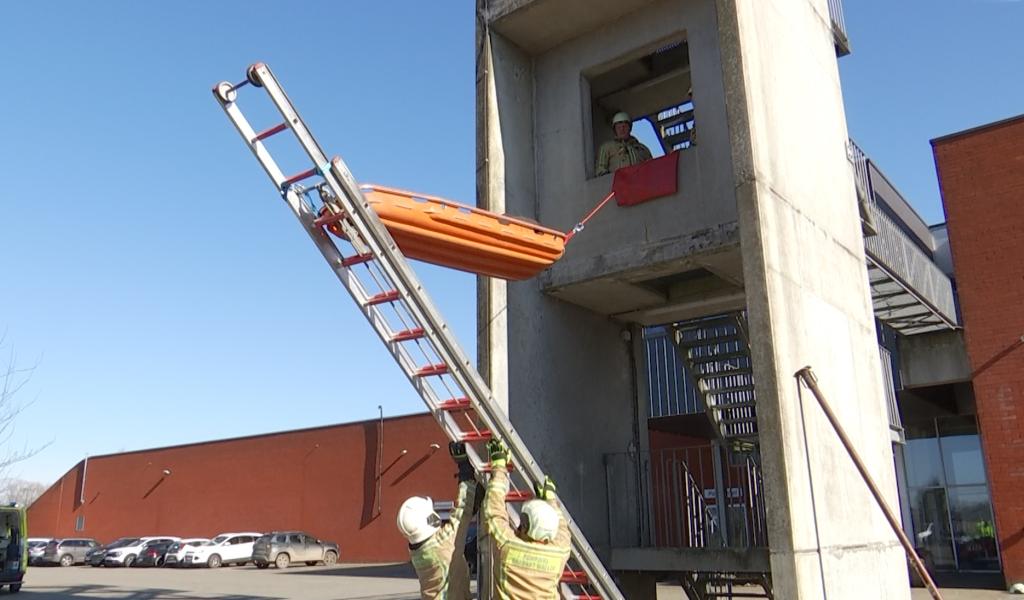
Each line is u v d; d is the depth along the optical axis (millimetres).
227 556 33250
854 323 9562
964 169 18250
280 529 36219
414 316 5160
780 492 6711
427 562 4902
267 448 38000
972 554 20719
